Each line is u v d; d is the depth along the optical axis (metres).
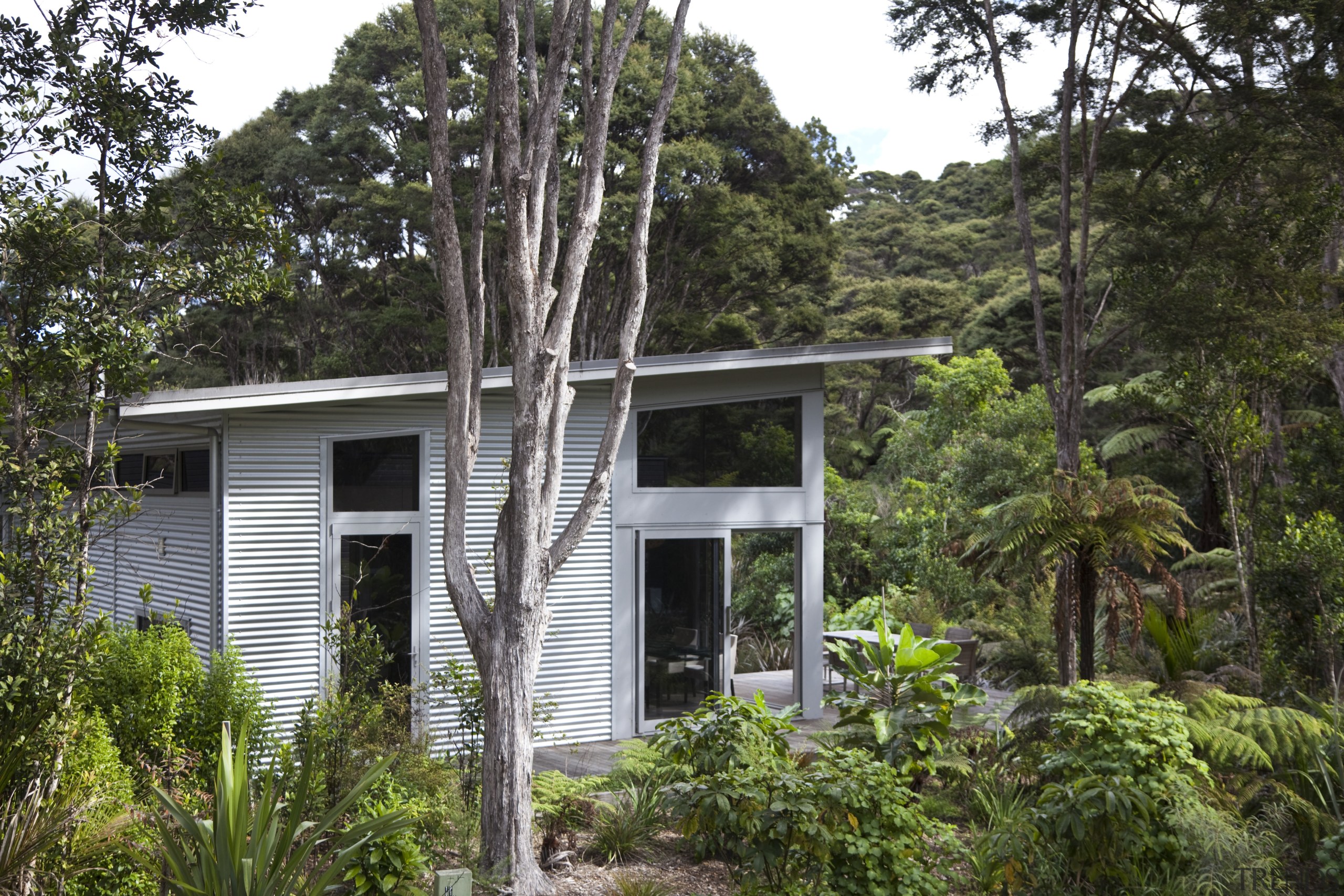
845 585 18.11
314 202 27.84
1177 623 11.86
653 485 10.70
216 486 8.94
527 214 6.41
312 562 9.14
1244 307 11.32
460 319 6.49
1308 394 19.72
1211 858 6.17
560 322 6.50
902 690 8.25
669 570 10.78
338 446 9.30
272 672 8.97
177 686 7.25
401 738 7.83
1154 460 20.88
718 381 10.98
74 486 7.25
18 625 5.85
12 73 6.60
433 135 6.44
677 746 7.05
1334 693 9.21
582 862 6.72
